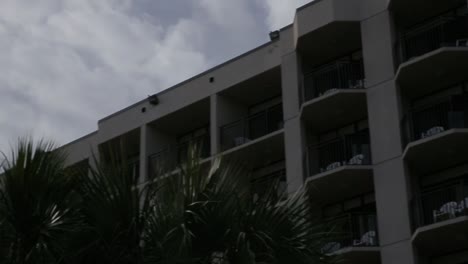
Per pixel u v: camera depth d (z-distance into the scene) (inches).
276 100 1764.3
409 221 1412.4
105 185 624.4
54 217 615.2
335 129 1632.6
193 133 1867.6
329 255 660.1
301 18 1653.5
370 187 1521.9
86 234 611.8
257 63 1733.5
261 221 637.3
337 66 1611.7
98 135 1927.9
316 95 1637.6
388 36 1563.7
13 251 606.9
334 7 1615.4
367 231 1460.4
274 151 1657.2
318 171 1574.8
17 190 614.2
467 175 1464.1
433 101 1531.7
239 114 1779.0
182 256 610.5
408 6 1578.5
